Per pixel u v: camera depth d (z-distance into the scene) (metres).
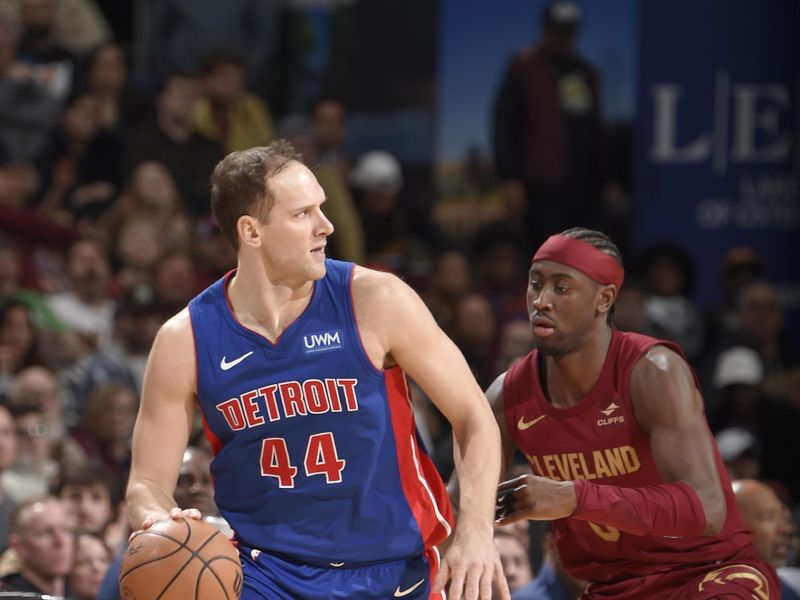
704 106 22.94
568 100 22.86
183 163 21.44
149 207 20.38
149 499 7.25
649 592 8.51
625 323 19.61
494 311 20.28
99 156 21.48
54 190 21.12
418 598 7.47
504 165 22.98
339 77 24.03
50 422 15.49
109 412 15.39
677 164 23.03
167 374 7.36
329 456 7.25
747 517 11.00
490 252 21.73
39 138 21.22
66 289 19.50
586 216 22.98
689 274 21.44
